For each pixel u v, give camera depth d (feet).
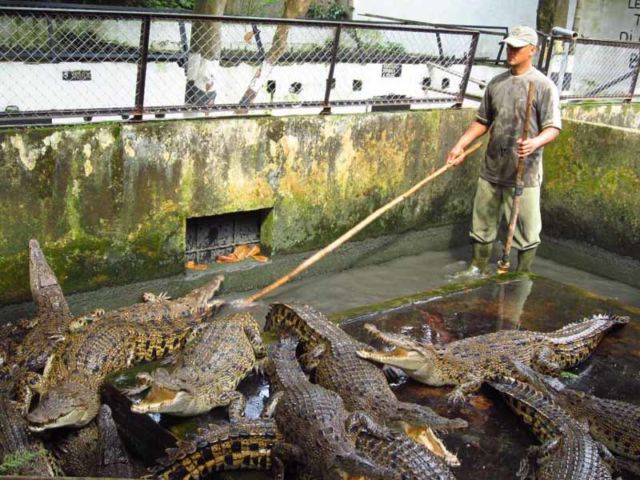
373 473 7.75
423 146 19.74
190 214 16.24
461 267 19.01
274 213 17.52
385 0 34.45
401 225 19.98
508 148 16.94
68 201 14.58
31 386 11.56
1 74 16.78
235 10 26.04
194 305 14.57
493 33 23.31
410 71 23.38
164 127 15.34
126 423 10.55
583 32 32.22
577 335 12.12
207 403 10.07
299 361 11.59
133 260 15.74
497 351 11.51
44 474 9.73
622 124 24.75
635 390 11.32
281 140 17.08
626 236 19.07
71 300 15.15
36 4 20.75
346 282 17.66
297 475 8.87
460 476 8.98
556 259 20.56
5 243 14.08
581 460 8.69
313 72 21.07
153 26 19.30
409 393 10.93
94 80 18.39
